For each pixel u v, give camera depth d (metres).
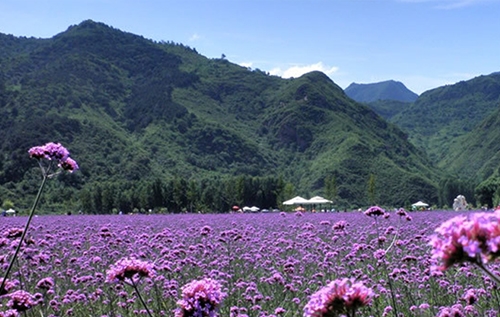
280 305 10.70
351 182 173.50
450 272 13.05
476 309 8.91
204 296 5.44
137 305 10.93
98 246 19.31
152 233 25.27
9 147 132.88
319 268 14.76
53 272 14.12
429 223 29.16
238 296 11.12
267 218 40.94
